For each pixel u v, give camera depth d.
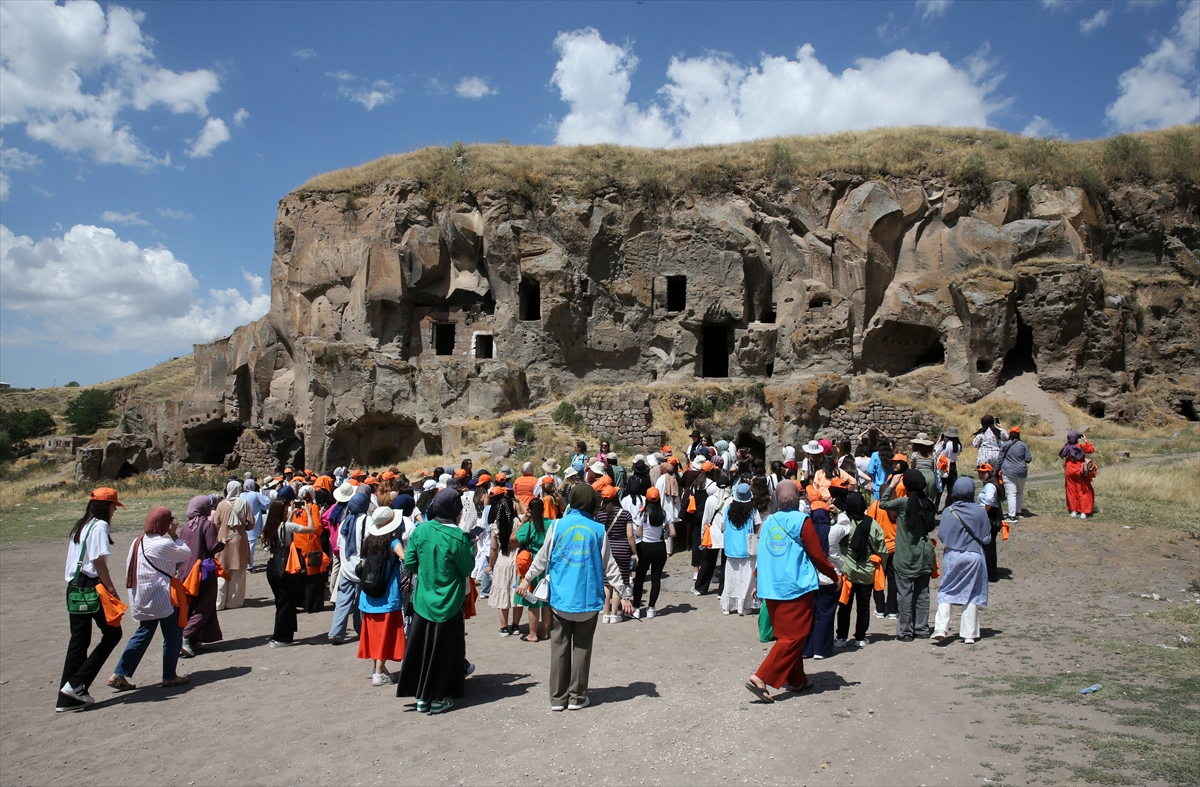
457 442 27.81
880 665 8.31
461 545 7.63
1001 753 5.79
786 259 31.42
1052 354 28.83
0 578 17.20
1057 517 15.80
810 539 7.16
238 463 36.41
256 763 6.35
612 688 7.88
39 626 12.80
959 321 30.20
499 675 8.78
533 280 31.50
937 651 8.80
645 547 11.50
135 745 6.97
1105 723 6.25
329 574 14.16
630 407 26.42
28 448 58.41
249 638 11.29
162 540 8.79
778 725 6.56
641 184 32.12
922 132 35.25
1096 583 11.98
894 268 31.81
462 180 32.72
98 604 8.27
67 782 6.20
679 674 8.30
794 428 26.86
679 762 5.92
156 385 63.69
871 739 6.18
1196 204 33.91
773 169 32.50
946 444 16.45
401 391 31.16
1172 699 6.75
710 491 12.87
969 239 30.92
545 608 10.65
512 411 29.69
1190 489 17.41
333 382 31.27
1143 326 30.52
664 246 32.16
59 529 24.53
